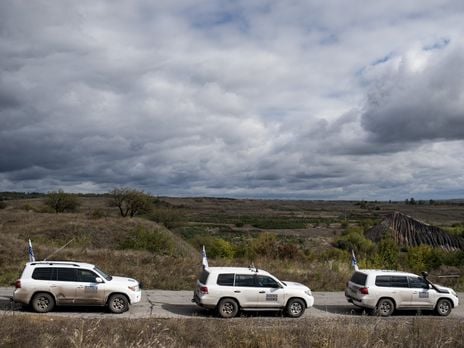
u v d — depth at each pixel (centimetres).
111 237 4156
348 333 1218
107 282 1725
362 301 1803
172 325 1370
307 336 1251
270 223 10094
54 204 5984
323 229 8375
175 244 3984
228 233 7906
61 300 1683
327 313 1848
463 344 1233
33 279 1683
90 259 2758
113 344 1078
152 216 5916
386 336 1245
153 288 2308
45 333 1186
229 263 2895
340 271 2705
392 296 1806
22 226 4306
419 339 1209
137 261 2736
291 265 2894
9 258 2788
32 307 1678
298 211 15950
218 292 1692
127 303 1725
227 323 1471
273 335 1266
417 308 1825
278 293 1725
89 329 1164
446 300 1853
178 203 17688
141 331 1204
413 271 2475
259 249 3719
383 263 2408
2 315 1416
